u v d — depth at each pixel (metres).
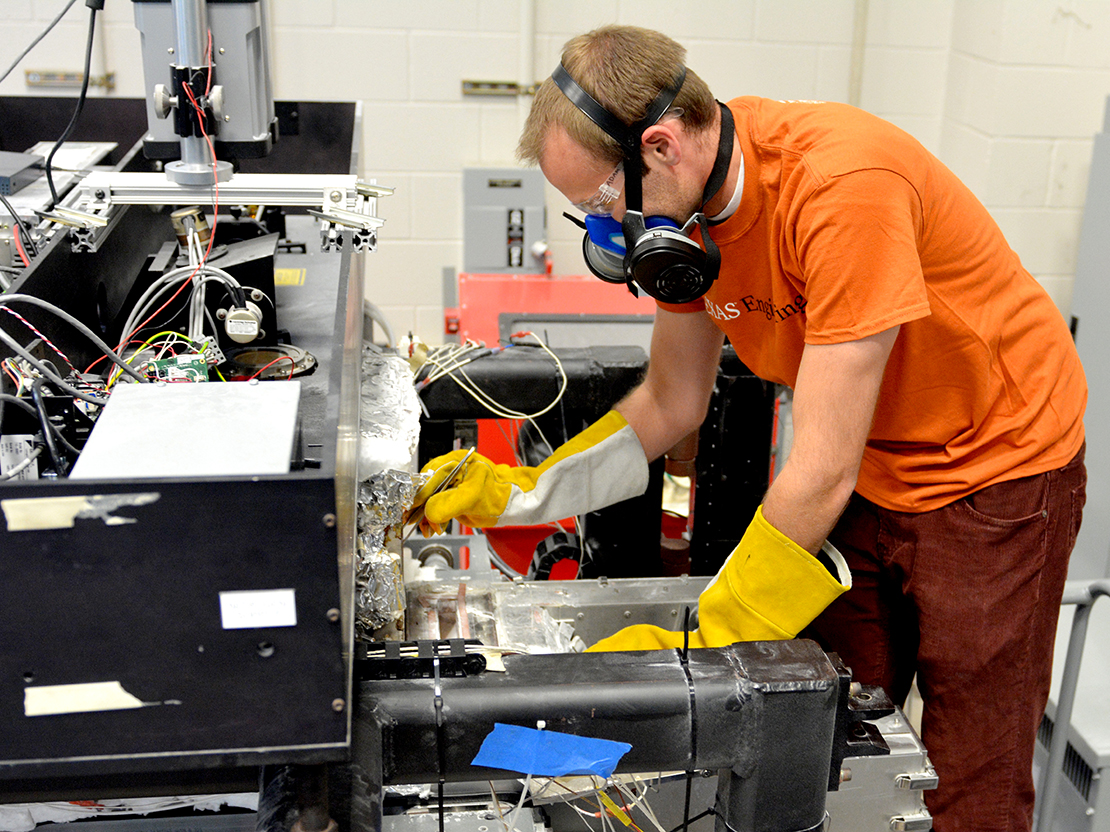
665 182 1.08
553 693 0.87
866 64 2.96
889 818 1.09
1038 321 1.29
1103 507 2.50
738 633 1.09
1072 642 1.57
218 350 1.15
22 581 0.67
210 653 0.71
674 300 1.10
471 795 1.05
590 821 1.11
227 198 1.19
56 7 2.65
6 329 0.91
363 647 0.91
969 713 1.36
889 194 1.04
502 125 2.94
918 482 1.32
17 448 0.86
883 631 1.46
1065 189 2.79
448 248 3.06
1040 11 2.59
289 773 0.79
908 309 1.03
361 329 1.37
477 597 1.31
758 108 1.17
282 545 0.68
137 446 0.71
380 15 2.79
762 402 1.64
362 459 1.06
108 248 1.29
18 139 2.01
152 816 1.06
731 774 0.93
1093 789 1.76
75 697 0.71
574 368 1.60
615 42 1.05
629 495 1.42
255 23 1.21
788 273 1.17
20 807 1.03
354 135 1.76
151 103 1.18
